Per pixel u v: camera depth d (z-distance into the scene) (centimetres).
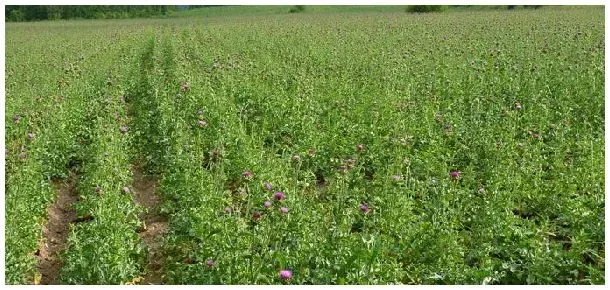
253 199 870
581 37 2469
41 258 856
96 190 871
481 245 773
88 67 2223
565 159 1118
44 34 4575
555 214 895
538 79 1611
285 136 1255
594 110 1351
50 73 2156
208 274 696
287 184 924
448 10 6331
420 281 722
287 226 754
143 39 3322
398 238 791
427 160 1013
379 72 1827
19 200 851
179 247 834
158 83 1727
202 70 1973
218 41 2981
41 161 1054
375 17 5006
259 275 664
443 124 1236
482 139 1124
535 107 1346
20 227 823
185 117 1317
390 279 689
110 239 754
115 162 1038
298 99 1363
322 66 1981
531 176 973
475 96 1483
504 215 817
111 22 6788
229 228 737
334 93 1495
